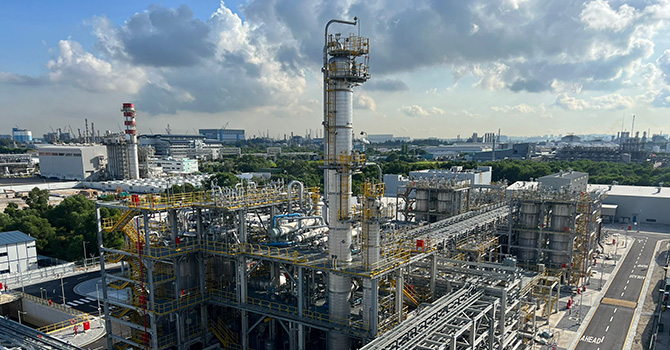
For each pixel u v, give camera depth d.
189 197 45.94
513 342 42.59
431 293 42.59
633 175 173.75
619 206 119.44
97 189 196.38
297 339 42.25
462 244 58.56
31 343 40.00
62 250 85.00
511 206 68.69
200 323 45.44
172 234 44.03
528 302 46.34
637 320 53.94
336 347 37.94
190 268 44.59
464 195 78.31
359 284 45.09
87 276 76.06
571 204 64.69
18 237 77.06
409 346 28.53
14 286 71.06
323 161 39.59
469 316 34.56
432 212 75.44
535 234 68.69
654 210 115.50
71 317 57.31
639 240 98.00
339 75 37.81
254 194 47.44
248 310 42.34
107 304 46.16
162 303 42.19
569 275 65.44
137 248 42.78
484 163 196.62
